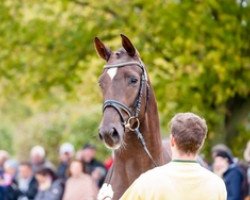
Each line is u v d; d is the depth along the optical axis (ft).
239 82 60.44
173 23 59.98
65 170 52.65
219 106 64.34
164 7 60.95
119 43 64.13
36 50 67.62
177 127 19.63
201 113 62.44
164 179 19.48
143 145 25.36
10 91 70.28
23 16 68.44
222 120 64.49
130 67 25.00
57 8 67.56
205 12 60.23
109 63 25.25
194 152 19.67
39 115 102.01
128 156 25.46
